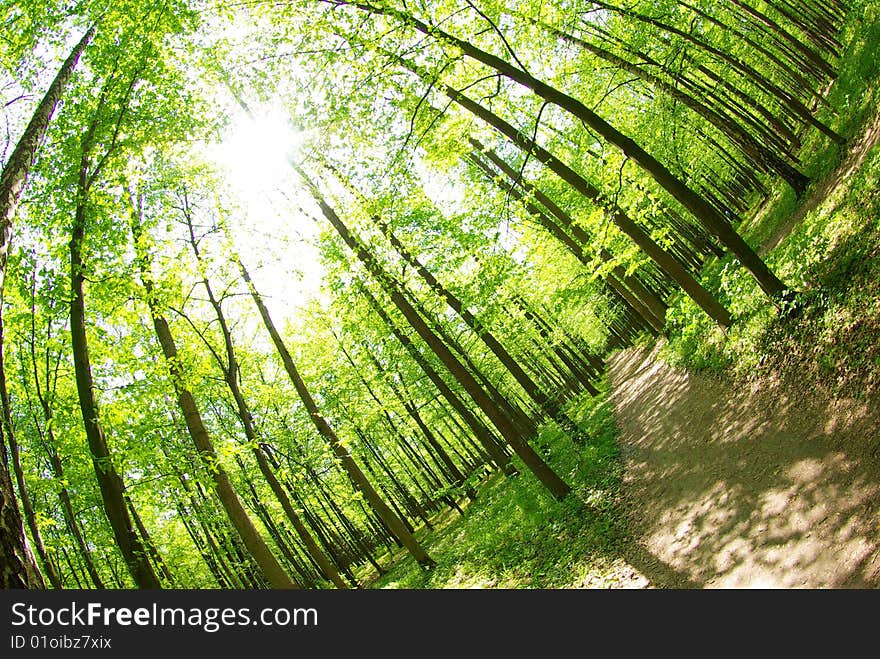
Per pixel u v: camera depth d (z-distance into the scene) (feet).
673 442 34.65
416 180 39.63
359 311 57.00
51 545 38.88
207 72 34.65
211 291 49.34
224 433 68.59
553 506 40.45
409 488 125.70
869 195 25.75
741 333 31.58
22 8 25.84
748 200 75.82
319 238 48.44
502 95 37.70
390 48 30.50
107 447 28.71
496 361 75.46
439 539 75.31
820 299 24.62
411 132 32.68
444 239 48.98
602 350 148.15
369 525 121.49
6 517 11.44
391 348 69.26
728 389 31.81
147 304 33.68
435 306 53.72
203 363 39.45
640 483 33.78
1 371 28.60
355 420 81.71
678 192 29.32
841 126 42.55
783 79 59.26
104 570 71.00
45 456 44.50
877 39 40.09
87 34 28.22
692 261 82.48
